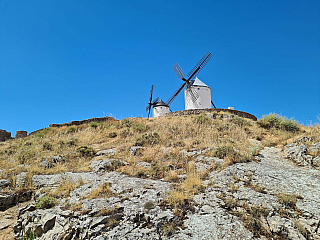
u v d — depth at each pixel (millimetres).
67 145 17156
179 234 6184
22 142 20438
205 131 16875
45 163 12961
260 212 6680
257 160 10953
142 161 12414
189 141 14672
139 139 16000
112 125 23469
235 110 28594
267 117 18469
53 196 8930
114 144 16609
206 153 12156
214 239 5926
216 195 7887
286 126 16859
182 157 12242
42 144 17266
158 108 41125
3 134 34906
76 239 6539
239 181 8805
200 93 34125
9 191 9977
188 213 7039
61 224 7105
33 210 8508
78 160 13539
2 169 12359
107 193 8562
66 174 11172
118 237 6117
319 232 5898
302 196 7441
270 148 12828
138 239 6047
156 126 20141
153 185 9023
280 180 8656
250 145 13375
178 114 29047
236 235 6000
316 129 13320
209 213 6957
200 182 8914
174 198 7680
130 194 8359
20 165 12945
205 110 28266
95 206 7586
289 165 10281
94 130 22469
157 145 14812
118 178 10070
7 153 16125
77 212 7332
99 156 14047
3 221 8469
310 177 8789
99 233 6352
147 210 7133
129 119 25266
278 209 6840
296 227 6059
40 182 10617
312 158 10188
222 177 9227
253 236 5934
